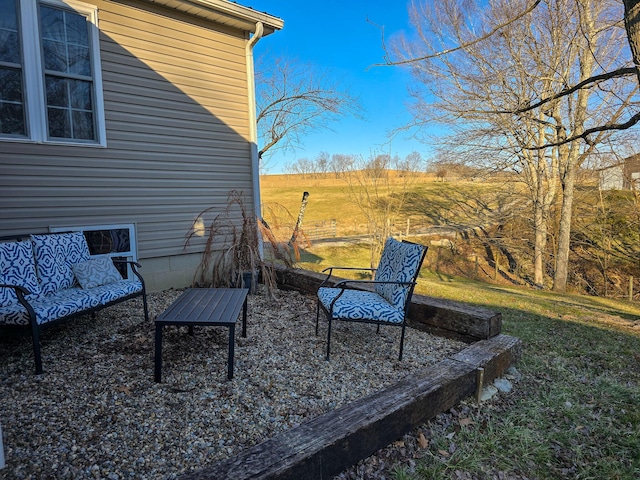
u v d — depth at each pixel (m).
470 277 13.29
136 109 4.53
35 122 3.83
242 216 5.29
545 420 2.44
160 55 4.68
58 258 3.38
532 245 13.09
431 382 2.34
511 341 3.17
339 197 21.48
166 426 1.97
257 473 1.46
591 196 12.45
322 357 2.97
